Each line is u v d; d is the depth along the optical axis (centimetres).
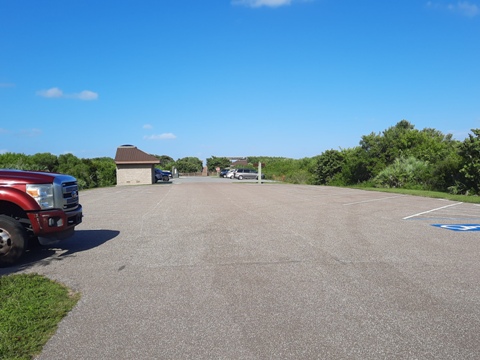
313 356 414
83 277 694
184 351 427
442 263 777
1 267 772
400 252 872
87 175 3897
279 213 1562
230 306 554
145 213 1594
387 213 1561
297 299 580
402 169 3334
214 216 1480
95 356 417
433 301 569
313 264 774
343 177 4172
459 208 1745
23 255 841
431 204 1927
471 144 2491
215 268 748
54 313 523
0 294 587
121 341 450
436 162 3184
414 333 466
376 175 3697
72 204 898
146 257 838
